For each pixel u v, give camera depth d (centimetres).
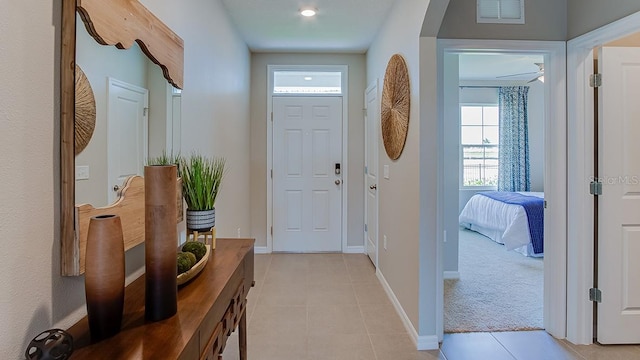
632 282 227
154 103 145
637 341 227
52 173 90
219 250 169
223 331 126
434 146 217
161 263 99
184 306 108
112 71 113
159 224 99
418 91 218
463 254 441
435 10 201
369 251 407
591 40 216
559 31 233
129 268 132
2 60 75
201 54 220
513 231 428
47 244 89
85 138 99
